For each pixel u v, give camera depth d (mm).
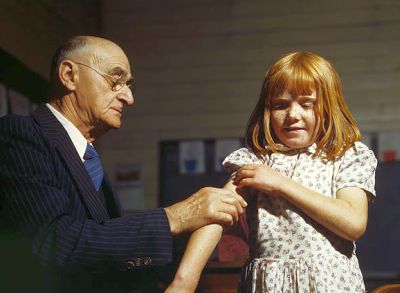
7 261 2014
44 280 2018
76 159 2168
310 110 1980
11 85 4672
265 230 1900
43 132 2158
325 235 1878
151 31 6086
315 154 1979
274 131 2082
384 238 5496
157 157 5949
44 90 4980
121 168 5973
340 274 1845
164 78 6027
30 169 2051
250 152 2119
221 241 2885
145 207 5902
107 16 6156
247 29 5969
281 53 5898
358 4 5828
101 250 1953
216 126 5918
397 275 5418
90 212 2123
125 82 2379
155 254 1978
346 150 1981
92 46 2342
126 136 6008
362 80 5762
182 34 6047
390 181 5570
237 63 5953
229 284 2982
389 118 5688
